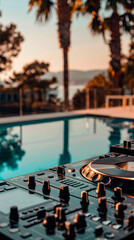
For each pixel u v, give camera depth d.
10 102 9.26
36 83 25.88
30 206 1.27
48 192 1.44
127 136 6.16
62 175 1.75
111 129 7.14
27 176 1.73
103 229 1.05
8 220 1.13
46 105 10.13
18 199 1.35
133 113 9.63
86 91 11.43
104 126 7.64
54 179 1.67
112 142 5.51
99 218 1.14
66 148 4.98
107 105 10.93
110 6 10.98
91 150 4.84
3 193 1.43
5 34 23.73
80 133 6.54
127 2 11.91
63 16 10.98
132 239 1.03
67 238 0.98
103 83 21.72
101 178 1.58
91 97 11.58
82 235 1.01
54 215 1.12
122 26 12.52
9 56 24.94
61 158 4.27
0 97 9.12
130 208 1.24
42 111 10.02
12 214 1.14
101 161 1.83
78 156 4.42
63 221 1.11
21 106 9.38
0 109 9.10
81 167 1.93
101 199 1.24
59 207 1.15
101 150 4.83
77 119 9.25
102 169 1.65
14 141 5.59
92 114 9.88
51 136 6.15
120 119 8.88
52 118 9.06
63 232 1.02
